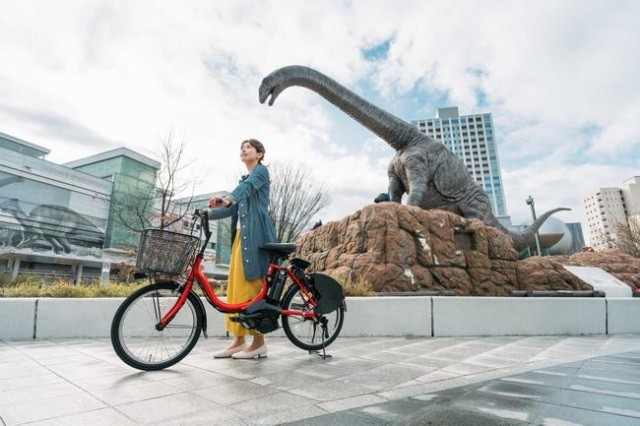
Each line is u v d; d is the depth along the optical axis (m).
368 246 6.97
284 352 3.79
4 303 4.45
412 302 5.32
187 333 3.24
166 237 2.80
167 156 14.55
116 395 2.19
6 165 25.19
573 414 1.92
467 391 2.36
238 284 3.40
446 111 93.25
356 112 9.94
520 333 5.76
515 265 8.05
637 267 11.20
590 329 6.20
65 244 26.81
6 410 1.91
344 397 2.21
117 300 4.90
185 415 1.87
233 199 3.28
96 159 30.14
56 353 3.52
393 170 10.52
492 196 87.56
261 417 1.84
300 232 15.59
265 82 9.15
